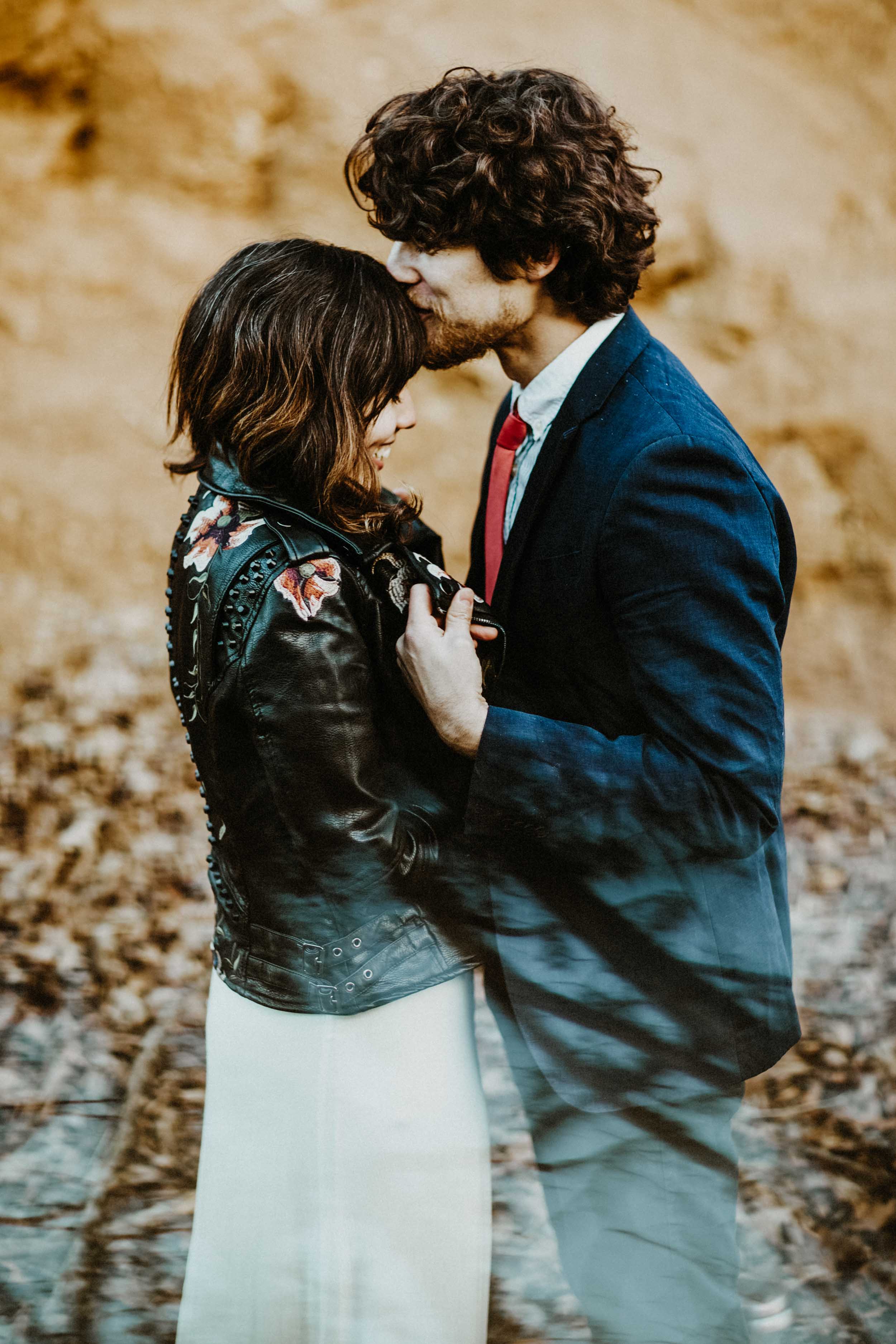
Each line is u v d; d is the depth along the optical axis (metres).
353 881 1.45
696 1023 1.70
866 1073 2.72
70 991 2.94
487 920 1.64
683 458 1.58
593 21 6.09
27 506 5.28
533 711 1.80
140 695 4.51
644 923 1.66
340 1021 1.49
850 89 6.16
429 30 6.02
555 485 1.70
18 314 5.67
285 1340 1.53
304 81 5.95
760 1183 2.28
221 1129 1.58
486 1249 1.58
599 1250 1.75
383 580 1.57
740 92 6.04
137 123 5.94
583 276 1.72
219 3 6.03
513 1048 1.84
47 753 4.07
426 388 5.54
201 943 3.23
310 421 1.46
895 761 4.55
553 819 1.58
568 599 1.67
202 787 1.58
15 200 5.85
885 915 3.43
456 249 1.72
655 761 1.57
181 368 1.54
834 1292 2.01
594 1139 1.77
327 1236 1.51
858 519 5.54
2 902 3.31
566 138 1.65
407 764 1.63
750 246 5.71
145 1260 1.96
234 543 1.44
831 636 5.34
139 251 5.86
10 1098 2.46
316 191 5.87
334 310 1.46
